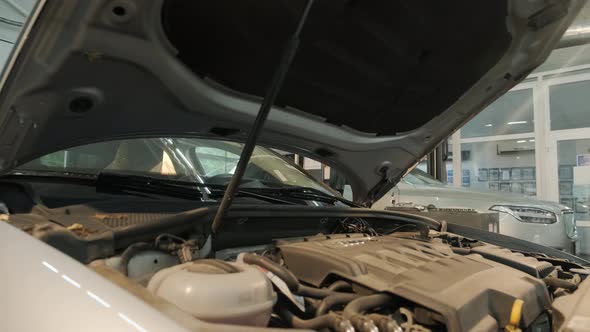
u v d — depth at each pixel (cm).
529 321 113
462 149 1013
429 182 628
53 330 80
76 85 131
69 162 168
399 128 217
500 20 158
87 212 136
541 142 913
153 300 80
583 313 111
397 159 243
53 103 131
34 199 139
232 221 158
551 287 146
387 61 169
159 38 131
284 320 104
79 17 113
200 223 137
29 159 145
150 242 121
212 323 79
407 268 127
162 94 151
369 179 250
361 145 220
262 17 136
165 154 204
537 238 532
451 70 181
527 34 167
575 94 880
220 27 136
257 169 248
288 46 121
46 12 108
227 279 89
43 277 90
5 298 94
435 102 201
